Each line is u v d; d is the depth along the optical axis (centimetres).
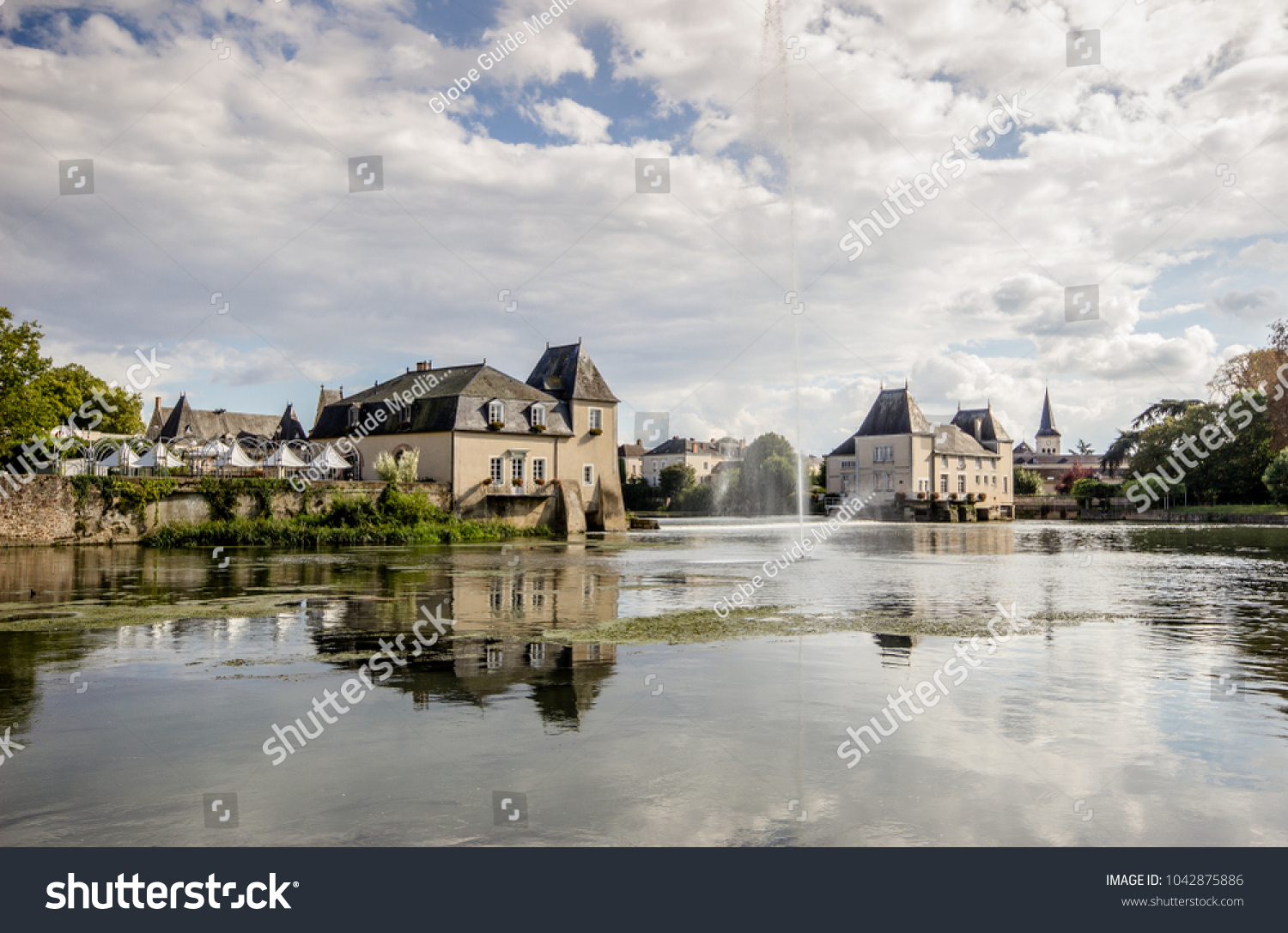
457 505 4806
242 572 2134
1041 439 15500
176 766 568
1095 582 1841
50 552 3020
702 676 834
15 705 731
